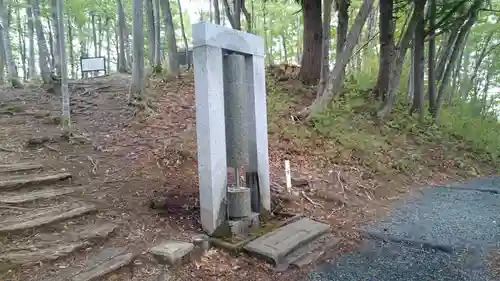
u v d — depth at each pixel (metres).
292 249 3.78
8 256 2.97
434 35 10.50
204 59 3.81
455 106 13.45
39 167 4.99
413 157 8.12
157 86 10.39
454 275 3.44
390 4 10.41
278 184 5.72
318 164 6.88
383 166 7.30
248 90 4.53
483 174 8.26
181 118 8.04
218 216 3.97
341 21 9.62
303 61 11.74
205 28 3.76
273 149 7.21
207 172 3.92
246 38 4.37
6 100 9.13
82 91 10.28
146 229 3.86
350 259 3.83
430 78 11.51
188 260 3.42
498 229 4.68
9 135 6.38
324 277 3.41
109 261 3.14
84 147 6.09
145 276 3.09
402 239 4.36
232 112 4.20
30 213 3.75
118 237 3.64
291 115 8.92
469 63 17.53
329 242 4.18
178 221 4.15
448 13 9.89
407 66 15.32
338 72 8.60
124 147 6.18
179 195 4.74
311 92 10.73
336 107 9.61
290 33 20.55
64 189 4.47
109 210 4.13
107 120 7.65
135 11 8.16
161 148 6.16
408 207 5.69
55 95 9.98
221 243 3.76
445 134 10.23
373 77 13.10
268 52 18.66
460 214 5.34
